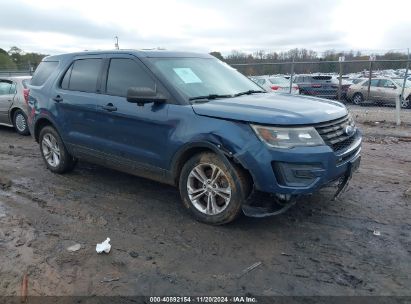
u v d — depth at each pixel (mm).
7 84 10398
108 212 4867
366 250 3850
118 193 5496
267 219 4543
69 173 6434
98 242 4117
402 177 6078
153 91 4523
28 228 4480
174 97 4496
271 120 3867
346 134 4324
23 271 3615
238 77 5586
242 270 3553
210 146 4133
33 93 6484
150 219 4637
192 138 4246
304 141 3865
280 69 16875
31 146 8750
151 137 4684
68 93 5773
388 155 7617
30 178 6270
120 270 3598
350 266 3584
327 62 15070
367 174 6234
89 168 6684
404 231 4223
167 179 4723
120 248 3982
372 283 3326
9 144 9008
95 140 5414
